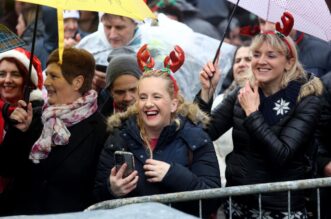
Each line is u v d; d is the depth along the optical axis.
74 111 12.66
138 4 11.65
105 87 14.50
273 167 12.71
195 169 11.92
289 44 12.88
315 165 13.14
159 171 11.62
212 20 22.20
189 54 17.00
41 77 14.08
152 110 11.81
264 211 12.75
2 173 12.82
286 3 13.91
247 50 16.02
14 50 13.79
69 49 12.90
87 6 10.97
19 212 12.71
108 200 11.13
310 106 12.80
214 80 13.40
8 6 22.20
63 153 12.60
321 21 13.72
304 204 12.91
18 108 12.69
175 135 12.00
